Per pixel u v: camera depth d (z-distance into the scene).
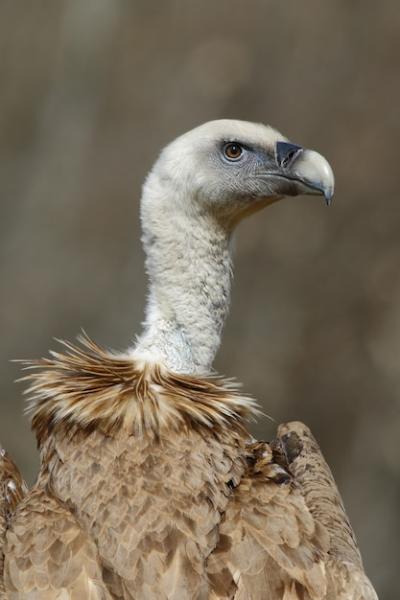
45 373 7.38
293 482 7.12
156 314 7.90
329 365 20.11
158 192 7.95
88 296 21.77
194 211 7.93
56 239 22.72
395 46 22.64
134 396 7.12
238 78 22.97
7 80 25.06
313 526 6.79
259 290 20.62
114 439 7.00
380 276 20.64
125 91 24.12
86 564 6.50
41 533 6.66
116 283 21.78
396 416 19.59
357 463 19.41
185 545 6.55
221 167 8.00
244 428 7.36
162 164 8.00
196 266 7.91
